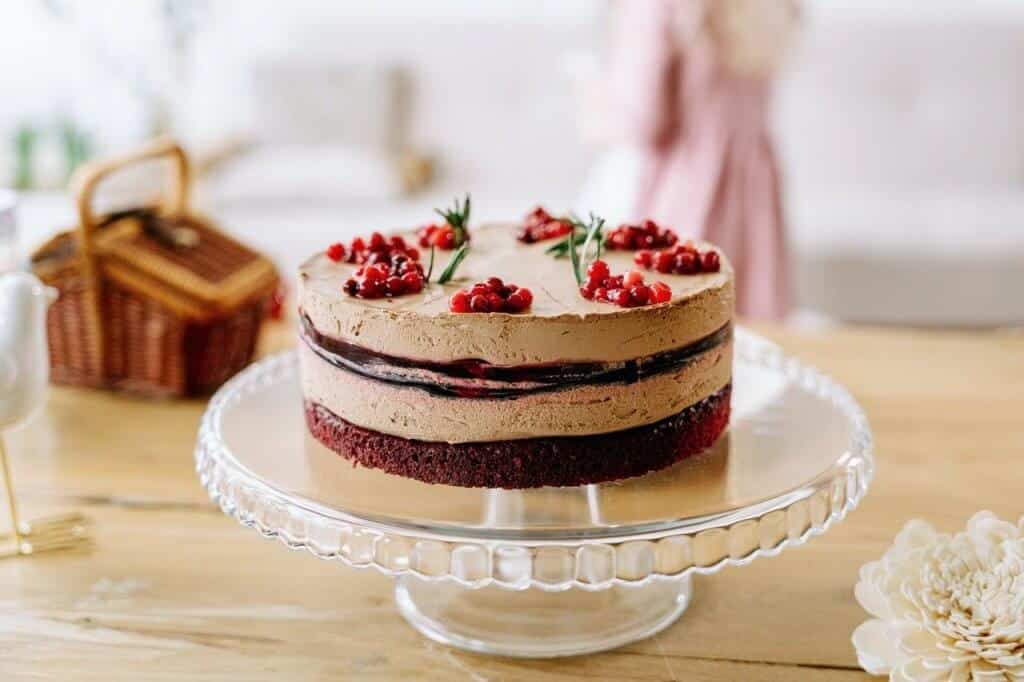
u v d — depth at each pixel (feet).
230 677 2.12
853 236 5.60
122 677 2.12
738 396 2.66
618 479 2.28
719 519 2.13
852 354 3.28
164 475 2.70
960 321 5.58
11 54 6.84
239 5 6.91
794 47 4.75
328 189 6.00
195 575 2.38
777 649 2.19
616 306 2.25
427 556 2.07
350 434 2.34
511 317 2.18
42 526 2.50
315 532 2.14
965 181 6.24
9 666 2.14
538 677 2.13
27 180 6.09
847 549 2.45
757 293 4.79
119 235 3.05
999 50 6.14
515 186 6.48
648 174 4.77
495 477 2.26
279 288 3.29
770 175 4.72
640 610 2.29
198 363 3.05
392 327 2.23
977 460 2.74
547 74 6.40
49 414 2.97
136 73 6.81
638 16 4.53
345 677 2.13
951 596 2.04
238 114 7.06
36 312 2.39
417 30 6.50
